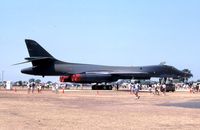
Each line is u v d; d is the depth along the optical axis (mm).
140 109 32406
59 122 21812
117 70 88875
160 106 36406
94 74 84875
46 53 87500
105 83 90875
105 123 21625
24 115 25594
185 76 92375
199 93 76562
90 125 20641
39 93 67500
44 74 87438
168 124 21516
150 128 19766
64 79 87812
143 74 88312
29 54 87125
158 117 25344
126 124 21281
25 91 79375
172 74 90750
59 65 87375
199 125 21141
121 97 54156
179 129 19484
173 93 74750
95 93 68938
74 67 88188
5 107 32625
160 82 91375
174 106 36375
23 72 87125
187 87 128375
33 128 19094
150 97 55750
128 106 36062
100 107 34469
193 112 29609
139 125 20922
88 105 37031
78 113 27781
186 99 50250
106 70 88688
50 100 44656
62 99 47281
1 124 20500
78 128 19406
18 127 19375
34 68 86625
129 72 88125
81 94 63781
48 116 25141
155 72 89375
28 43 86938
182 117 25469
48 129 18859
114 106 35906
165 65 90500
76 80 84000
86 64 89500
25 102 39906
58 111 29188
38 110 29859
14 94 61156
